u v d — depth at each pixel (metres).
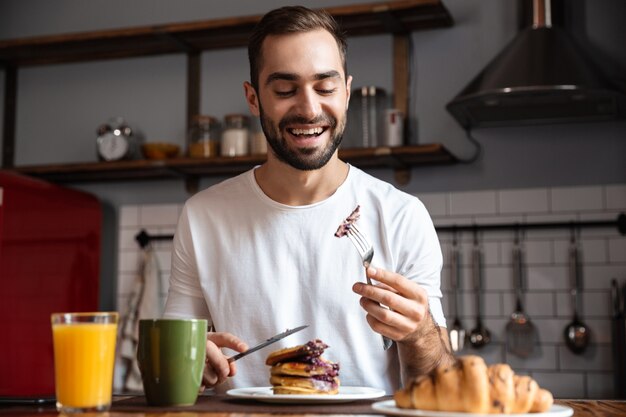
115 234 3.99
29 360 3.41
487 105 3.26
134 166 3.68
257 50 1.71
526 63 3.16
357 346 1.77
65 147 4.12
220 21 3.60
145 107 4.03
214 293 1.85
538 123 3.50
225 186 1.92
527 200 3.49
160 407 1.28
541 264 3.44
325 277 1.80
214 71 3.93
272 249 1.82
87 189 4.05
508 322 3.44
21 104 4.21
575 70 3.11
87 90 4.12
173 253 1.93
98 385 1.20
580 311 3.38
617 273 3.35
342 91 1.68
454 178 3.58
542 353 3.39
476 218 3.53
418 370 1.53
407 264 1.83
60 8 4.20
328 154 1.69
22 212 3.38
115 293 3.94
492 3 3.60
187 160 3.62
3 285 3.26
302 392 1.38
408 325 1.42
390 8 3.40
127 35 3.73
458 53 3.62
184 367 1.29
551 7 3.37
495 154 3.54
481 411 1.09
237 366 1.79
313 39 1.64
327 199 1.83
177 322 1.28
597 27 3.46
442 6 3.40
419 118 3.62
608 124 3.45
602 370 3.33
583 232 3.41
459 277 3.52
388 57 3.69
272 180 1.82
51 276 3.55
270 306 1.80
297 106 1.64
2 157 4.18
